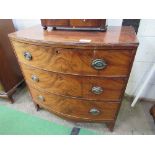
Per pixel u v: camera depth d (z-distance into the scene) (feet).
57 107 4.20
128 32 3.37
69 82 3.39
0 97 5.57
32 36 3.26
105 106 3.69
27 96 5.98
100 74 3.04
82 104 3.77
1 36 4.86
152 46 4.45
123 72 2.94
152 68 4.44
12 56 5.47
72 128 4.64
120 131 4.51
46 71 3.46
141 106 5.40
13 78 5.63
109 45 2.59
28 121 4.92
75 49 2.80
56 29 3.79
